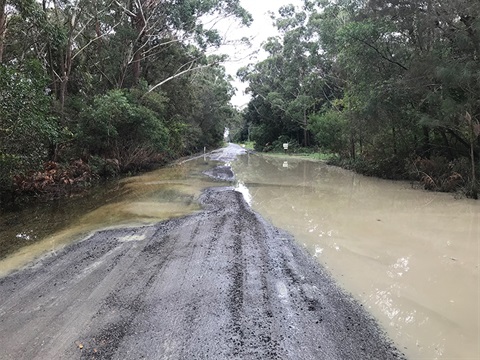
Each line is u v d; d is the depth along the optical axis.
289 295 4.32
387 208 9.59
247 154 39.75
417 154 15.48
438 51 12.30
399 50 14.54
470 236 6.84
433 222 7.94
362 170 18.31
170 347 3.23
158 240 6.61
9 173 9.93
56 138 12.51
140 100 21.47
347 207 9.80
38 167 11.59
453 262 5.47
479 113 11.05
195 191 12.45
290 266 5.29
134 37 22.47
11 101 9.66
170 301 4.13
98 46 21.67
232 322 3.64
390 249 6.12
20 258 5.89
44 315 3.93
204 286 4.52
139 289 4.49
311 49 31.95
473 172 10.79
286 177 17.03
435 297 4.31
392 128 16.00
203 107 43.47
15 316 3.94
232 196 11.16
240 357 3.07
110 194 11.98
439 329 3.61
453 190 11.98
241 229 7.25
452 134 13.43
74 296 4.37
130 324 3.66
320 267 5.29
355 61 15.89
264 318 3.74
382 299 4.26
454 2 11.21
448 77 11.11
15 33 15.22
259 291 4.39
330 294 4.38
